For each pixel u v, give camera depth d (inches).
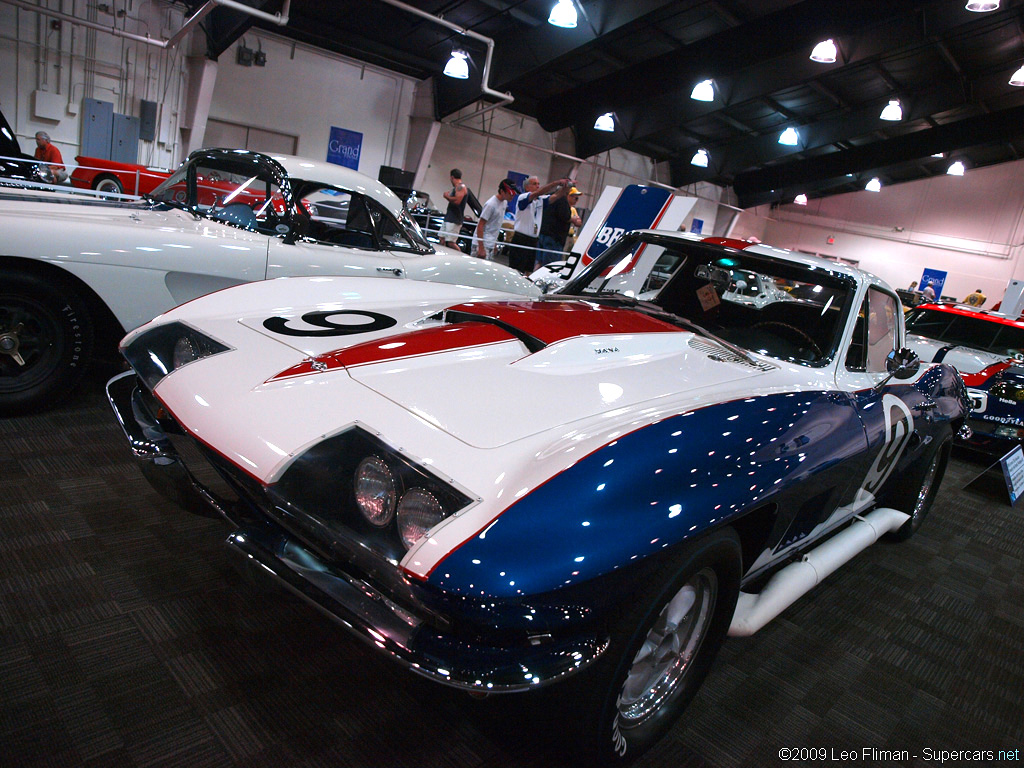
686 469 55.4
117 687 59.3
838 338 91.4
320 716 60.4
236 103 461.4
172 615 69.6
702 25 456.4
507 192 280.5
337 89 507.5
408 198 359.6
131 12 402.6
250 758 54.8
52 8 372.5
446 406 56.9
